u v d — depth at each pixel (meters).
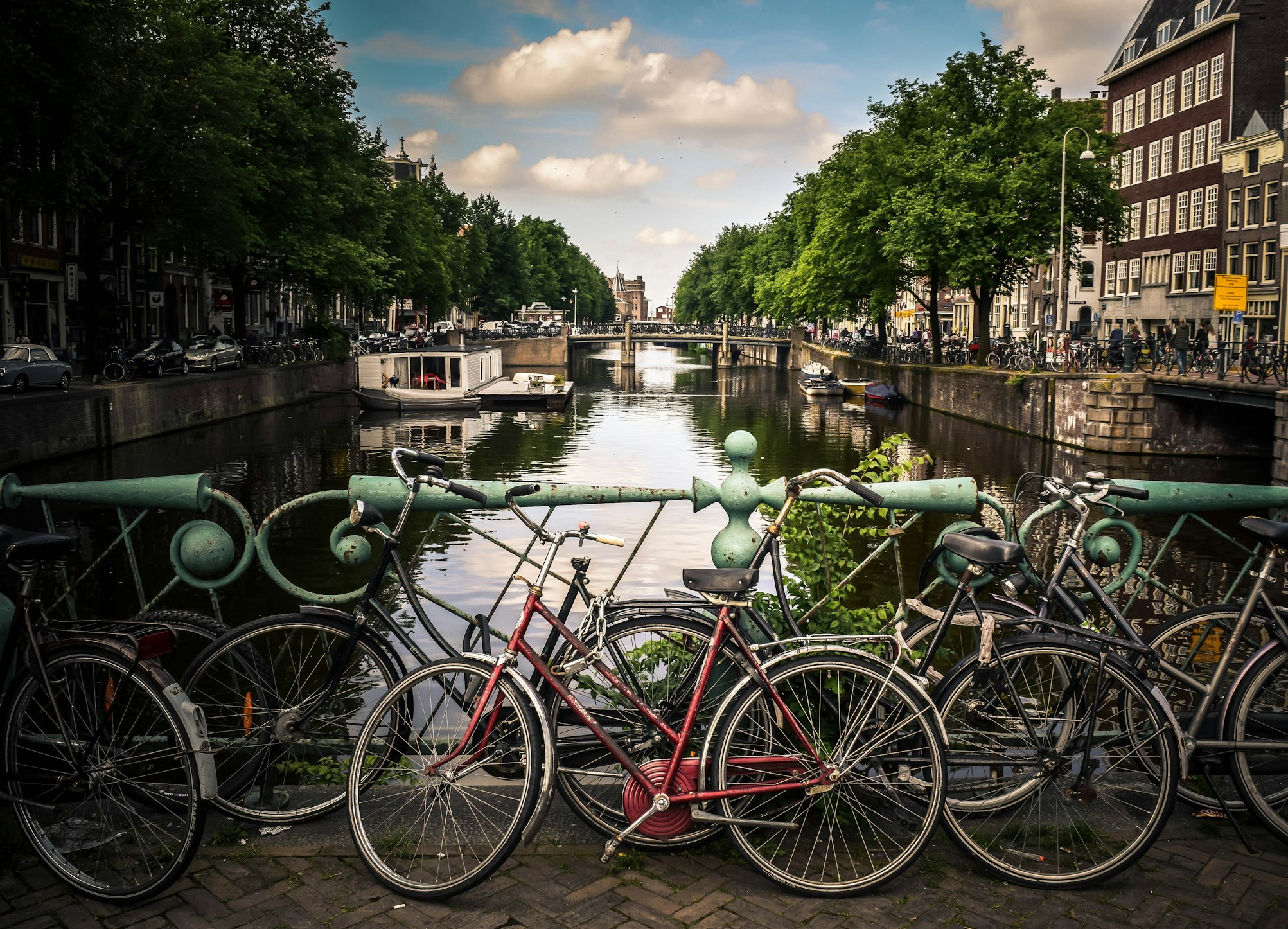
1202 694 4.02
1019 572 4.42
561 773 3.87
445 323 89.19
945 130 45.41
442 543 18.94
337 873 3.69
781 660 3.72
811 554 4.77
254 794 4.05
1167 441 34.62
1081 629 3.88
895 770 3.73
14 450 25.55
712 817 3.67
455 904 3.51
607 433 44.69
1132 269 60.28
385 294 50.69
